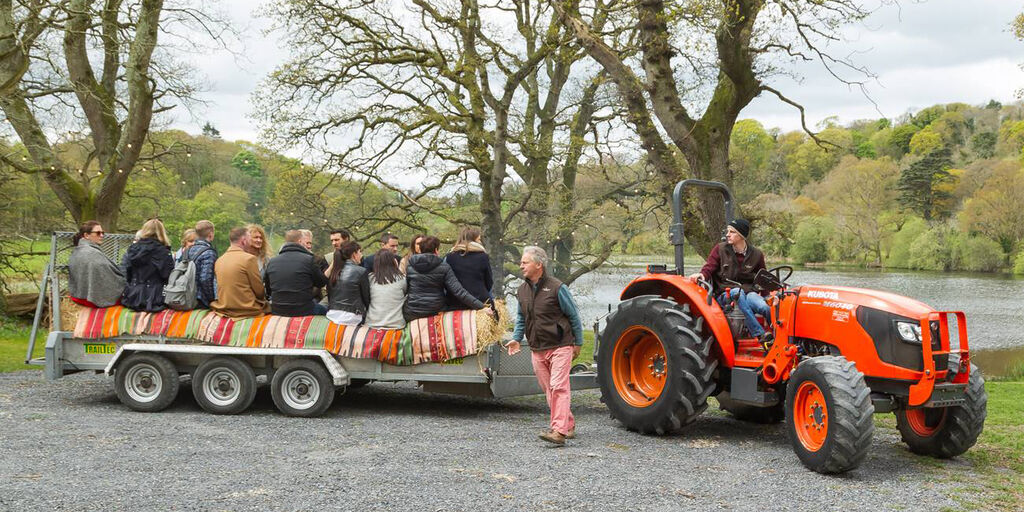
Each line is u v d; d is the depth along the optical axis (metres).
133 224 25.61
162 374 7.68
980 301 41.75
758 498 4.94
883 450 6.59
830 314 6.11
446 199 20.81
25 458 5.52
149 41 16.78
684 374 6.63
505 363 7.78
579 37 14.80
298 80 18.22
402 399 8.99
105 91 19.00
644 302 7.10
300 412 7.53
